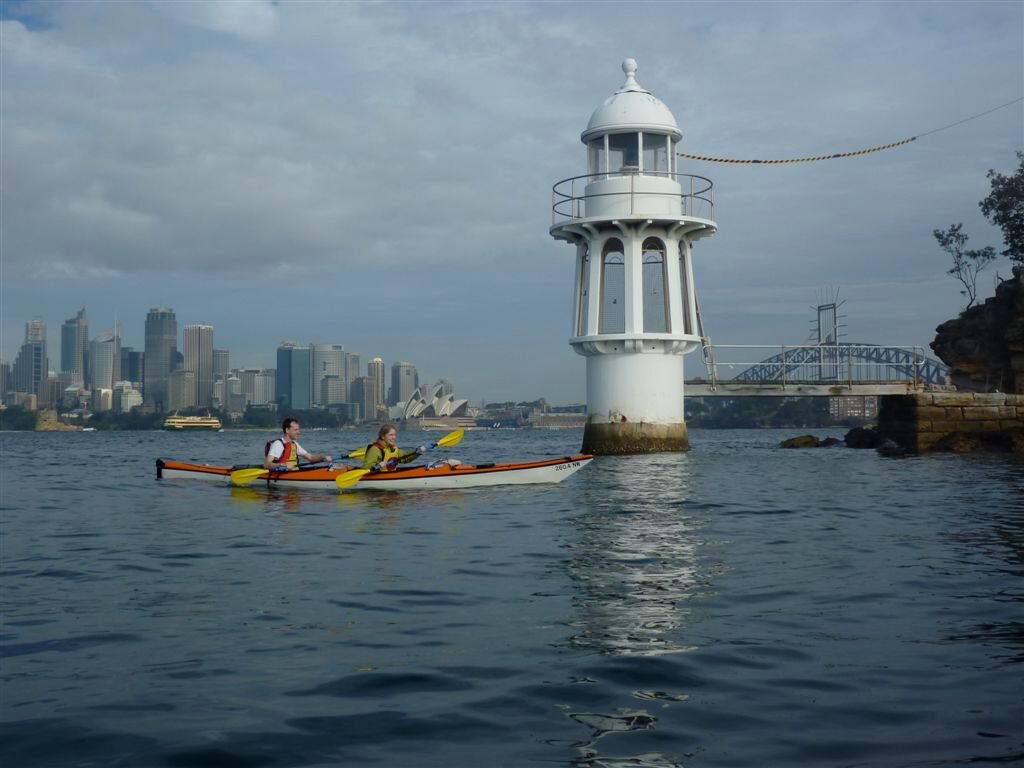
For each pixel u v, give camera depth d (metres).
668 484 23.72
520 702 6.24
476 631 8.20
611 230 37.03
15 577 11.06
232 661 7.27
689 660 7.20
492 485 22.69
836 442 49.34
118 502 20.52
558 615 8.80
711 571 11.12
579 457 23.77
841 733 5.60
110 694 6.46
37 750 5.43
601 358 37.00
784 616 8.69
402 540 13.98
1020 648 7.49
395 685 6.63
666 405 36.81
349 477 21.56
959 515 16.77
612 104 36.59
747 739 5.53
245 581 10.70
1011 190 53.31
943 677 6.70
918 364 42.41
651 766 5.14
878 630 8.12
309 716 6.00
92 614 8.97
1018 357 44.88
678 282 37.06
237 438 133.50
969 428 39.50
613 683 6.63
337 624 8.49
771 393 41.47
